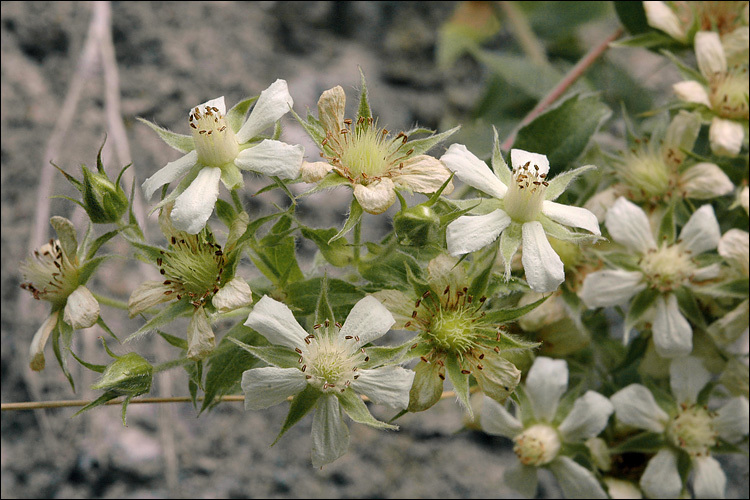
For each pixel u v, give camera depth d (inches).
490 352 10.2
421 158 10.1
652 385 11.7
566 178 10.3
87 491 13.0
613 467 11.8
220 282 10.1
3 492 12.9
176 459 13.1
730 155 11.6
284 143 10.1
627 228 11.4
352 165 10.1
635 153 11.8
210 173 10.1
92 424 13.1
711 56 11.8
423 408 10.1
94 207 10.3
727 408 11.6
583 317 11.9
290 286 10.4
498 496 13.2
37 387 13.0
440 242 10.2
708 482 11.6
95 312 10.3
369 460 13.3
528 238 10.1
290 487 13.1
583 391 12.0
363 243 10.4
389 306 10.2
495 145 10.3
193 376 10.3
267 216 10.1
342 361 10.0
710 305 11.6
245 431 13.3
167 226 10.2
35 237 13.1
